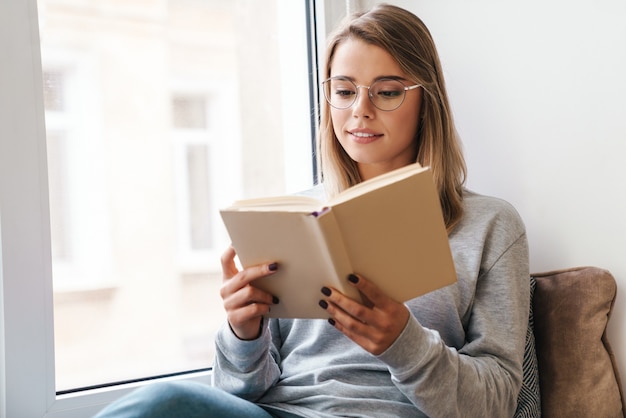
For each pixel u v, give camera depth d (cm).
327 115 134
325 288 93
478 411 105
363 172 134
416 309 120
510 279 118
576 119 134
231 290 100
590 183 133
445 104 128
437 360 101
